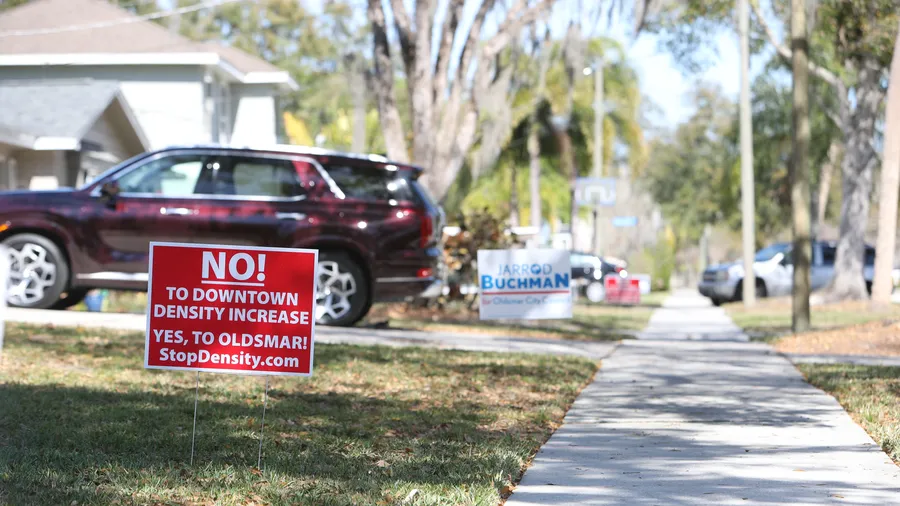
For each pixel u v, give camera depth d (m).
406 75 25.55
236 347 7.55
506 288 16.53
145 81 35.81
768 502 6.98
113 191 16.83
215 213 16.81
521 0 25.34
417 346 16.12
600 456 8.65
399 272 17.39
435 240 17.80
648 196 85.44
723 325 28.50
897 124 32.03
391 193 17.52
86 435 8.30
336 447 8.43
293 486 7.02
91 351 13.31
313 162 17.23
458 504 6.68
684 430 9.94
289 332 7.57
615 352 18.30
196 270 7.55
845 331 21.00
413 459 8.05
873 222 77.56
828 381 13.25
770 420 10.53
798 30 22.16
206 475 7.20
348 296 17.34
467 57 25.61
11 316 16.08
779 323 27.55
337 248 17.28
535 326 23.64
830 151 56.25
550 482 7.63
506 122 29.69
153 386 11.10
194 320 7.54
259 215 16.89
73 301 18.94
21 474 6.85
